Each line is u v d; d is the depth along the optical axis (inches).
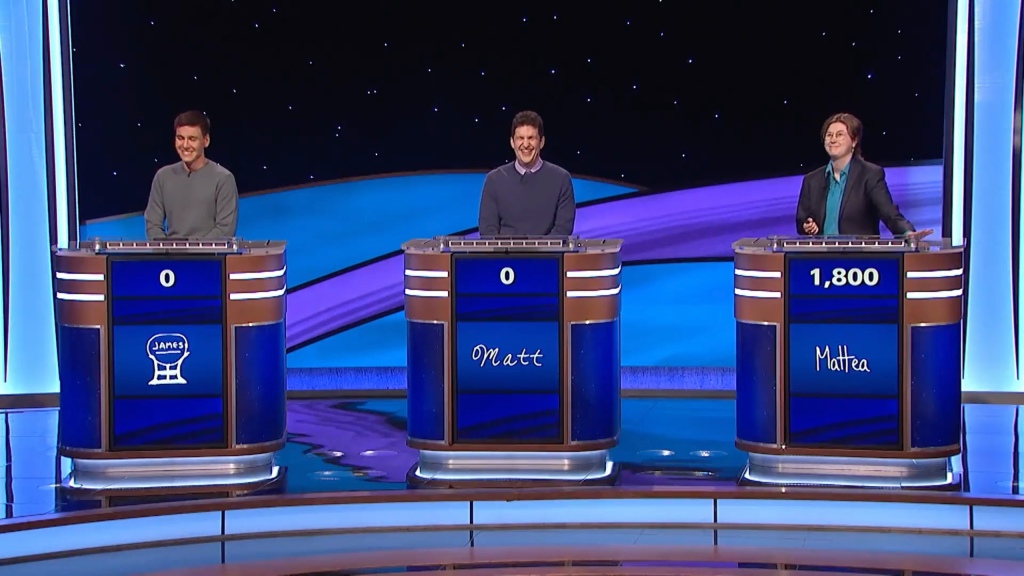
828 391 351.9
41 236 521.0
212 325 362.3
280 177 526.9
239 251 363.6
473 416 362.3
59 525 314.2
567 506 339.9
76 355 360.8
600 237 524.1
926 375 347.3
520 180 377.4
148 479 360.5
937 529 330.3
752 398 358.3
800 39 506.6
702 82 513.7
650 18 513.3
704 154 517.3
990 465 374.3
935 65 500.1
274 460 390.9
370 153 526.6
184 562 306.3
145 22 517.0
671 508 339.6
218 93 522.3
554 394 360.5
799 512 336.2
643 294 526.6
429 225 529.0
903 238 348.5
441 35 519.8
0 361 520.4
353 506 337.4
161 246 361.1
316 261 531.5
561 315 358.9
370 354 536.1
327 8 520.1
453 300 360.2
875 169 362.3
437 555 309.7
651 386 530.0
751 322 357.4
